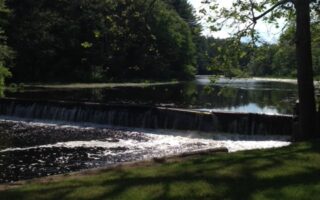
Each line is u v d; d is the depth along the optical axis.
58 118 27.39
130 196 7.19
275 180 7.99
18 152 18.61
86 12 58.78
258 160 9.65
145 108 25.34
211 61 14.87
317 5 14.55
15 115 28.67
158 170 9.16
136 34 15.17
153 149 19.42
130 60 64.50
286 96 45.28
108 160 17.33
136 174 8.89
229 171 8.67
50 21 55.88
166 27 68.81
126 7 14.73
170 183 7.87
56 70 56.75
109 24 15.57
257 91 52.09
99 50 59.06
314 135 13.25
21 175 15.19
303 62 13.20
